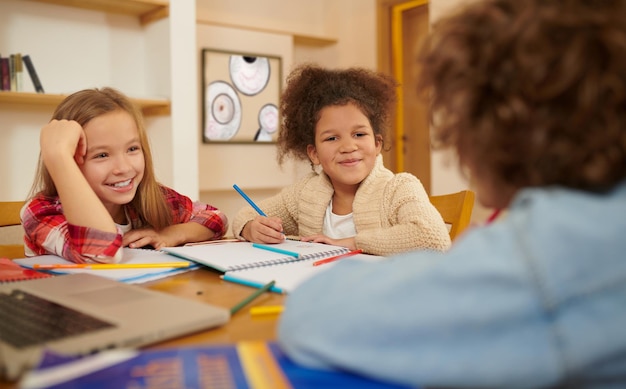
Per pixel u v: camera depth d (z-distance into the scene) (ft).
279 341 1.53
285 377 1.34
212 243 3.91
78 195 3.36
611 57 1.27
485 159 1.48
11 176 8.68
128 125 3.86
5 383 1.37
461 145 1.57
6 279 2.63
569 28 1.31
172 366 1.38
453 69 1.48
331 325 1.36
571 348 1.19
